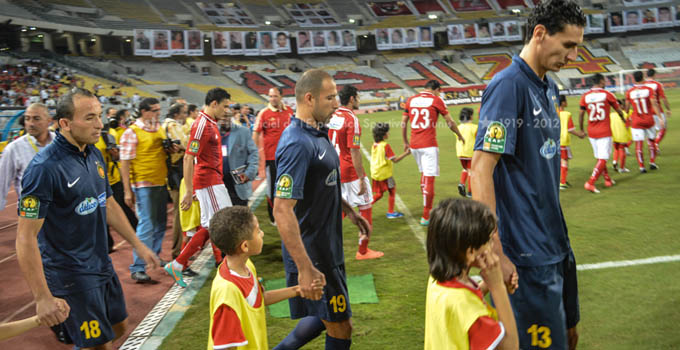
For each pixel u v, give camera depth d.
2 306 4.34
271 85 48.69
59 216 2.41
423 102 6.07
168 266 4.32
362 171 4.90
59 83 34.41
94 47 47.28
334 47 53.78
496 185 2.09
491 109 1.96
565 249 2.11
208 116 4.48
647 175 8.29
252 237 2.18
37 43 42.94
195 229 5.00
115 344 3.38
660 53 52.38
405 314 3.57
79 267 2.46
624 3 56.12
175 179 5.30
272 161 6.18
